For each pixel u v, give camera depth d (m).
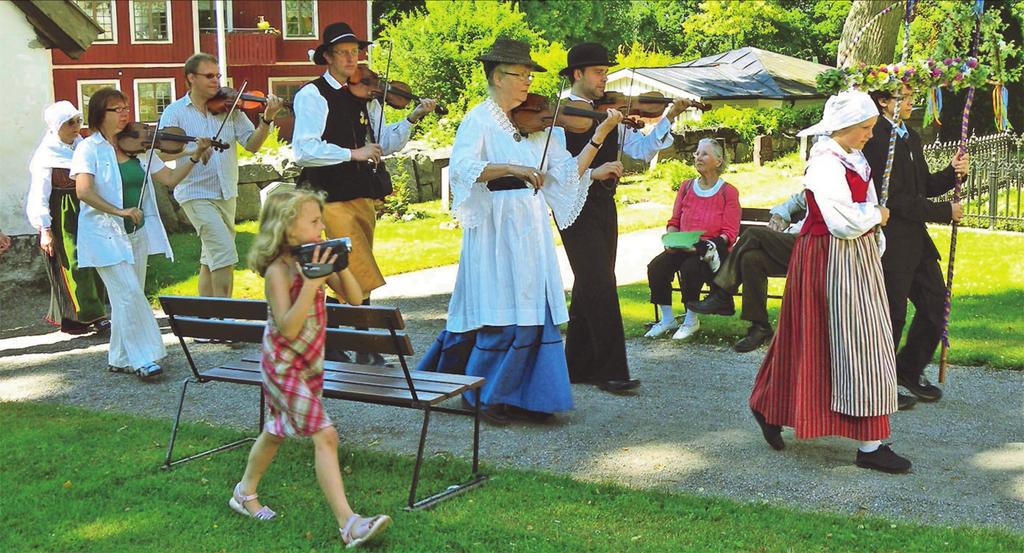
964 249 11.62
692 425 5.77
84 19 10.35
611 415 5.96
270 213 4.11
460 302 5.88
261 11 30.50
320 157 6.57
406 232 13.59
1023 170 13.44
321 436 4.18
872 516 4.46
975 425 5.70
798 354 5.06
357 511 4.50
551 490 4.73
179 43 29.08
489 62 5.66
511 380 5.67
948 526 4.34
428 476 4.93
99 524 4.42
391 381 4.86
